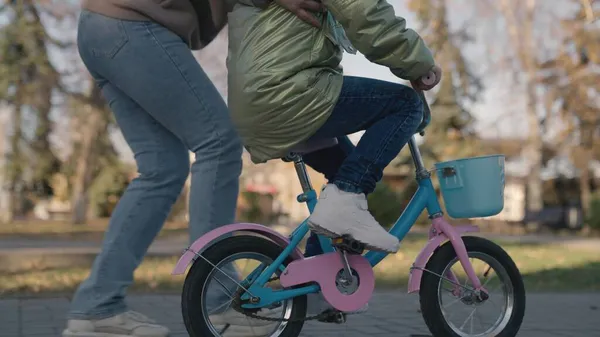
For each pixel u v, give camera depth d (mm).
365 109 3252
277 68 3141
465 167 3516
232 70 3252
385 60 3189
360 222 3195
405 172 28312
